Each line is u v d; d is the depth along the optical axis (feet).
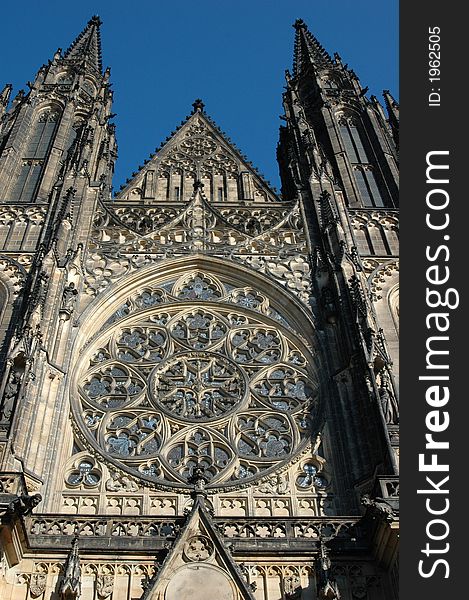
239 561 146.82
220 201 262.06
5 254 222.28
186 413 185.06
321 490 170.40
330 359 196.44
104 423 180.14
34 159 273.54
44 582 140.26
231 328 208.03
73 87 312.29
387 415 165.68
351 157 285.43
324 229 232.12
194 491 153.69
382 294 218.79
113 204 247.29
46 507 159.63
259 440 180.75
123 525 151.64
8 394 164.25
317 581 141.69
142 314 210.59
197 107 305.94
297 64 358.84
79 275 214.48
